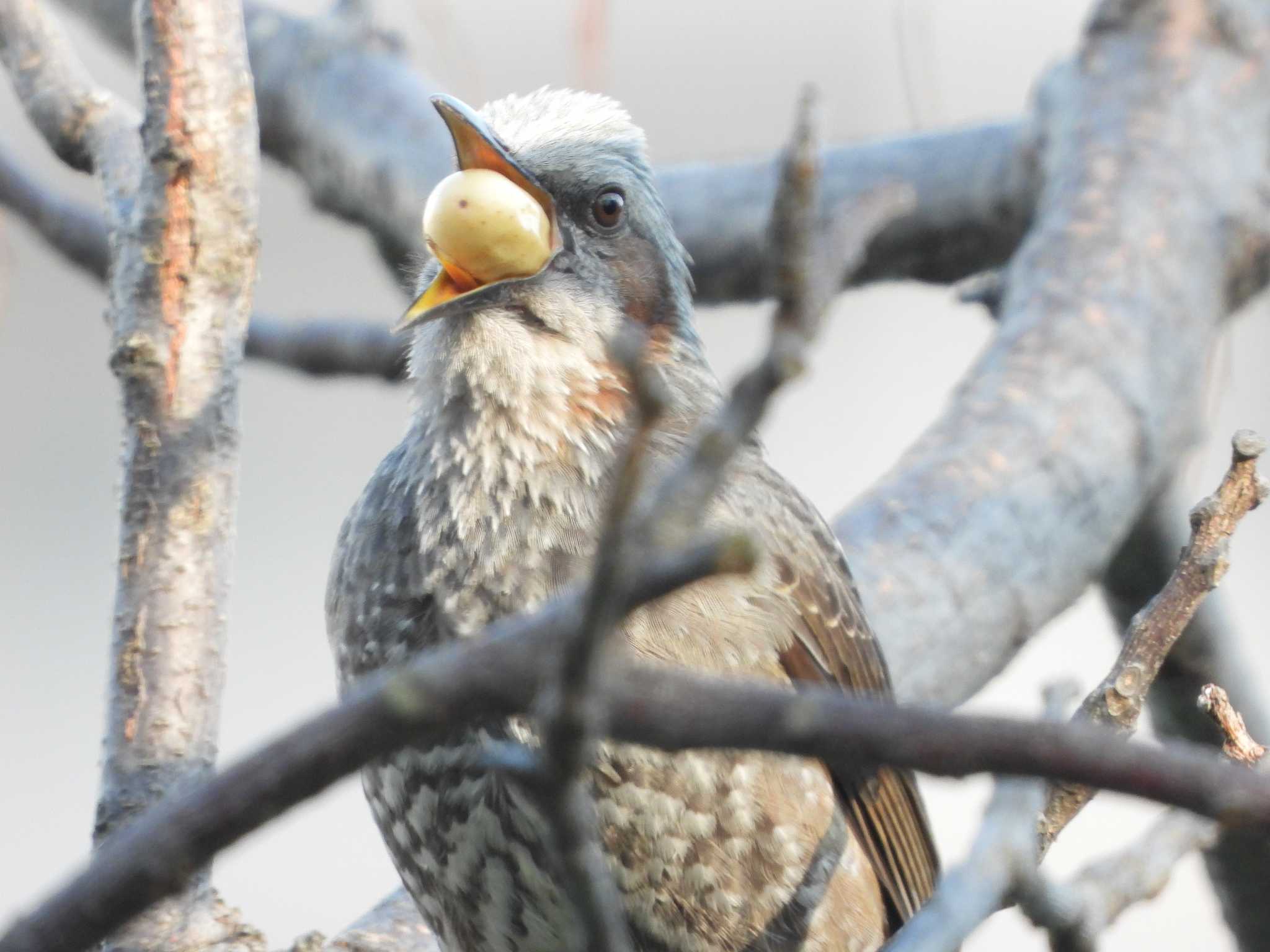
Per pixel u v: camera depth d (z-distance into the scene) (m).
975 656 10.04
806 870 7.72
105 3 14.75
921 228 13.01
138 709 6.71
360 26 14.24
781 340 3.34
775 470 8.58
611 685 3.52
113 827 6.60
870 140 13.26
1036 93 12.90
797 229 3.41
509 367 7.88
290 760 3.59
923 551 10.03
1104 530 10.70
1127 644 5.82
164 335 6.89
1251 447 5.72
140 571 6.82
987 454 10.52
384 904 8.80
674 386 8.48
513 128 8.46
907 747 3.46
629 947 4.30
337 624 8.04
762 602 7.88
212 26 6.93
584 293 8.20
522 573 7.73
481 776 7.31
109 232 7.23
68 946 3.69
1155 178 11.88
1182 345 11.34
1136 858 5.74
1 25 7.73
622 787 7.33
